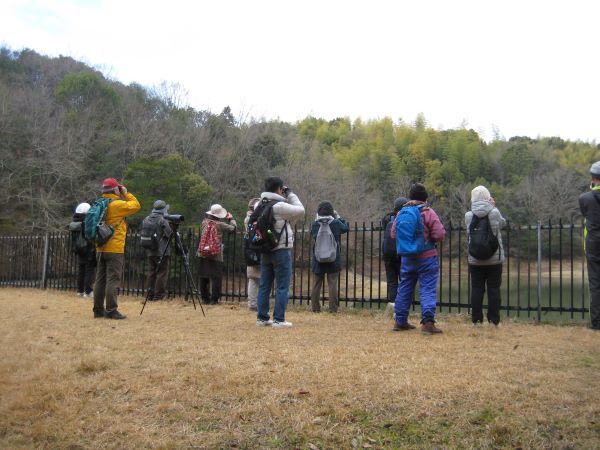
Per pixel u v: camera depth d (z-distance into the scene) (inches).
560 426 140.8
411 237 253.4
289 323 276.7
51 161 1139.3
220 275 402.9
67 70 1779.0
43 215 1096.8
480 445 133.6
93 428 144.9
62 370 184.5
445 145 2394.2
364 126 2952.8
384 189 1919.3
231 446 135.6
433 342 229.0
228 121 1573.6
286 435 139.5
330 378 171.6
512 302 569.0
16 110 1267.2
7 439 140.5
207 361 193.3
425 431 140.3
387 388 162.4
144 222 417.7
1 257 613.0
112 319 296.5
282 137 1909.4
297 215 276.1
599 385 166.6
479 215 268.1
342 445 135.3
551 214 1688.0
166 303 396.5
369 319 315.3
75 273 544.4
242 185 1400.1
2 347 217.8
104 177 1200.8
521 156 2353.6
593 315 275.4
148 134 1322.6
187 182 968.9
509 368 183.0
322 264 356.2
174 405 155.3
